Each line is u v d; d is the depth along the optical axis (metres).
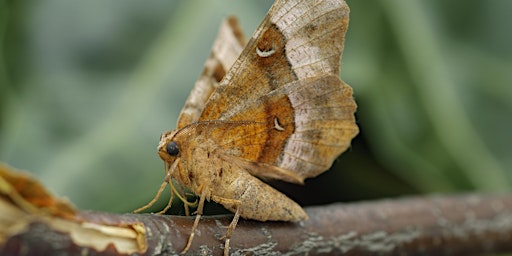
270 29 0.18
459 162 0.21
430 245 0.20
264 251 0.18
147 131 0.20
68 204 0.17
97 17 0.21
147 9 0.21
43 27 0.21
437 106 0.21
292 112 0.19
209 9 0.21
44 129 0.20
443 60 0.22
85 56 0.21
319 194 0.22
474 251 0.21
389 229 0.20
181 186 0.19
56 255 0.17
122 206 0.20
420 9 0.22
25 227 0.17
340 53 0.19
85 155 0.20
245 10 0.21
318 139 0.19
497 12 0.22
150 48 0.21
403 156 0.21
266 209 0.18
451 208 0.21
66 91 0.20
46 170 0.20
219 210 0.21
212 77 0.19
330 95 0.19
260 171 0.19
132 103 0.20
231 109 0.19
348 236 0.19
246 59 0.18
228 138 0.19
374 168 0.22
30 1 0.21
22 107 0.20
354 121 0.19
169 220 0.18
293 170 0.19
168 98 0.21
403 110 0.21
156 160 0.20
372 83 0.21
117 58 0.21
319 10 0.18
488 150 0.21
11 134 0.20
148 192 0.20
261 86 0.19
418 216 0.20
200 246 0.18
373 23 0.22
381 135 0.21
